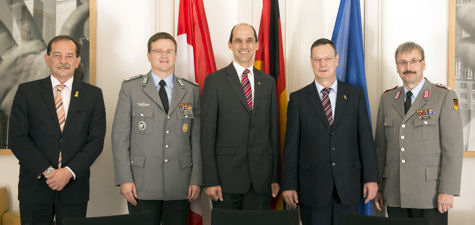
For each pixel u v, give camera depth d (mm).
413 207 2600
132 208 2703
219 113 2781
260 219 1874
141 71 3492
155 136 2736
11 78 3270
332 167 2594
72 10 3340
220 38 3711
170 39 2857
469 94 3312
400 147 2689
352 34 3225
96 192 3334
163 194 2711
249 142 2730
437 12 3418
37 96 2600
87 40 3350
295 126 2715
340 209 2625
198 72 3299
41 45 3299
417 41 3430
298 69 3611
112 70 3438
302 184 2662
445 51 3395
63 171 2465
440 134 2615
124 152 2682
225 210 1896
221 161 2707
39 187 2484
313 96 2729
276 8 3375
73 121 2592
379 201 2867
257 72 2889
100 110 2713
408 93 2766
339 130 2639
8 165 3293
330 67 2715
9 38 3281
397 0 3449
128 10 3486
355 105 2709
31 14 3297
